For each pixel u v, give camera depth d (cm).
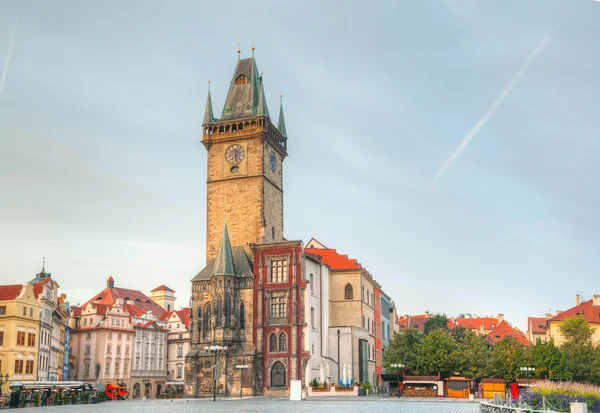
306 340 11038
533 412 4331
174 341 19688
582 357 13375
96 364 16875
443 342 12438
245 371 11088
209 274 11819
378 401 8438
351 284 13250
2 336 11038
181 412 5681
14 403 7562
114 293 19988
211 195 12650
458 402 8106
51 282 13200
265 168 12594
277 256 11450
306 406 6856
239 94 13162
